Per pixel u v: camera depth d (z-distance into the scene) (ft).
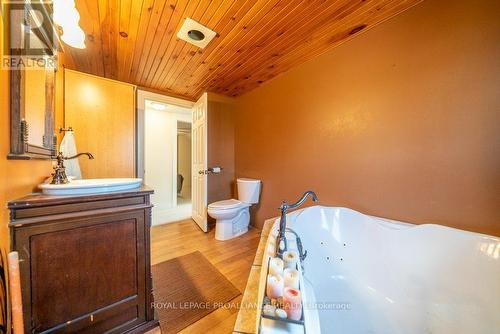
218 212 7.44
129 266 3.45
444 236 3.35
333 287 4.15
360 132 5.03
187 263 6.00
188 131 17.66
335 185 5.61
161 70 7.08
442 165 3.77
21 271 2.54
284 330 1.92
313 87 6.23
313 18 4.51
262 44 5.49
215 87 8.75
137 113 8.55
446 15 3.68
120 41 5.27
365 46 4.94
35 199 2.62
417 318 3.28
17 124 2.56
